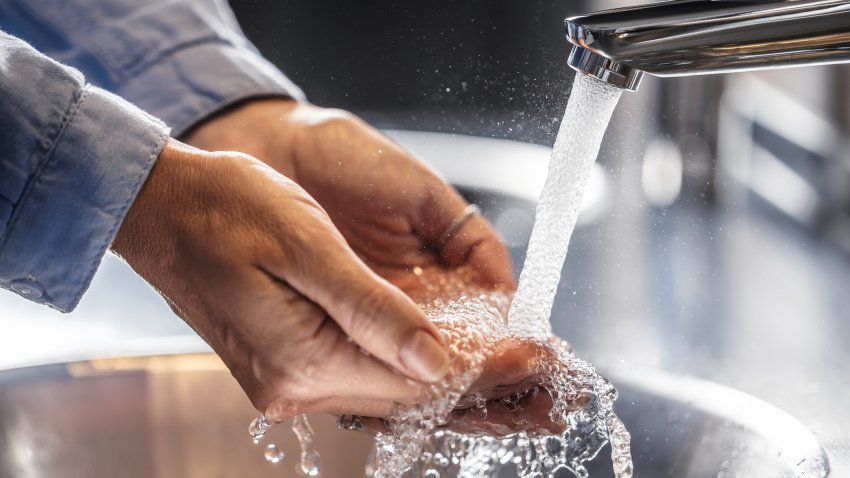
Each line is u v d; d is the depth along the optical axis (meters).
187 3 0.85
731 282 0.98
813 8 0.41
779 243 1.10
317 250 0.51
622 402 0.68
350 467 0.71
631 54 0.46
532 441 0.62
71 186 0.55
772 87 1.40
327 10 0.85
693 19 0.43
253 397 0.57
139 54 0.83
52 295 0.58
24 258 0.57
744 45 0.43
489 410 0.59
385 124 0.96
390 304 0.50
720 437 0.62
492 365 0.56
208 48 0.83
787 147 1.32
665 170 1.12
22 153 0.55
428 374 0.51
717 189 1.15
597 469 0.64
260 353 0.54
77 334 0.86
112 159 0.55
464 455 0.64
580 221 0.91
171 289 0.57
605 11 0.46
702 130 1.16
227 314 0.54
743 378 0.77
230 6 0.91
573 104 0.53
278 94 0.82
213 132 0.81
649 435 0.65
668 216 1.07
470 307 0.66
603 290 0.89
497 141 1.00
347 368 0.53
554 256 0.56
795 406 0.70
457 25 0.74
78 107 0.56
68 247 0.57
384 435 0.59
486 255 0.73
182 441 0.71
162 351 0.73
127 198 0.55
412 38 0.79
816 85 1.33
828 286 0.99
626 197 0.99
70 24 0.84
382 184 0.74
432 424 0.54
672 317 0.89
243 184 0.54
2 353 0.81
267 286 0.52
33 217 0.56
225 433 0.71
